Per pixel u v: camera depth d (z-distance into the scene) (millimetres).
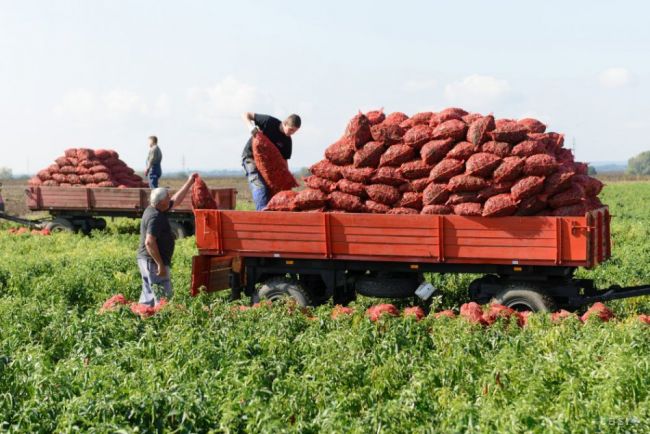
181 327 9695
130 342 9305
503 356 7887
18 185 81875
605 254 11977
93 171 26953
